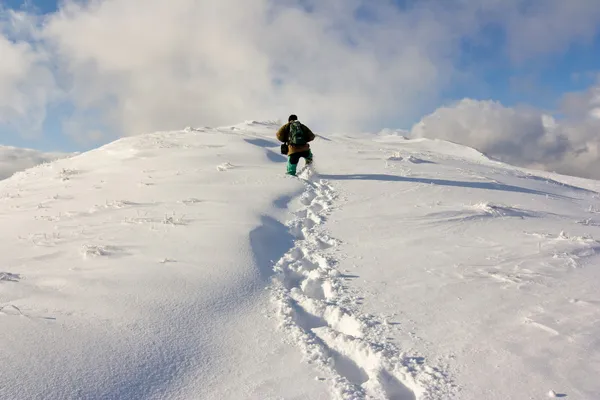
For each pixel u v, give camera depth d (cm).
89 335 331
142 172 1015
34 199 826
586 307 404
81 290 412
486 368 314
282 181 945
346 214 753
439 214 742
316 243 617
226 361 327
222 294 427
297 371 318
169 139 1441
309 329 392
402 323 387
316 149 1526
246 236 581
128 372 296
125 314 369
